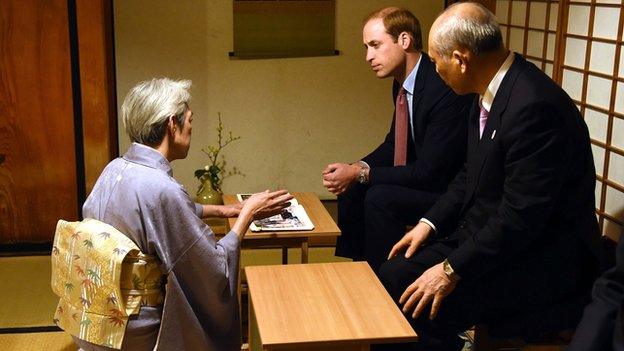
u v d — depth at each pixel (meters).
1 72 4.22
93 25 4.21
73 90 4.29
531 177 2.35
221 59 5.15
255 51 5.14
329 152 5.41
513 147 2.38
